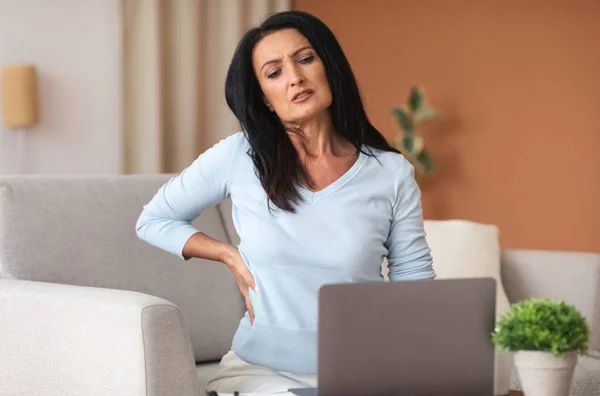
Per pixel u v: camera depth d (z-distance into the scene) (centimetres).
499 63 757
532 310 197
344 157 265
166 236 278
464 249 411
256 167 260
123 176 354
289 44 256
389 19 808
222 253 267
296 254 254
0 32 681
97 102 725
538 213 744
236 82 263
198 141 771
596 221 720
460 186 779
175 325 249
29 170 696
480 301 202
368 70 823
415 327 196
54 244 319
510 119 754
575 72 724
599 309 395
